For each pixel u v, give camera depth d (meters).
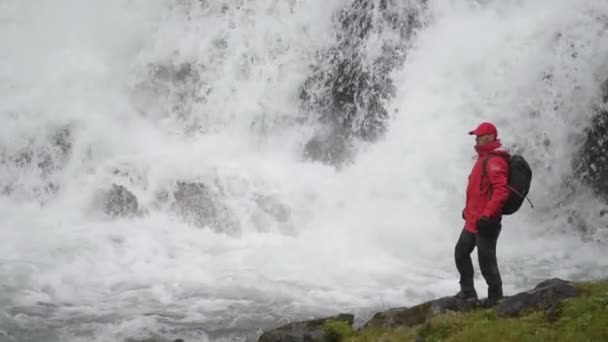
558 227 15.48
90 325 11.28
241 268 13.73
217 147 18.23
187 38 19.81
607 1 16.16
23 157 18.09
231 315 11.68
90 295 12.49
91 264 13.80
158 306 12.05
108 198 16.80
